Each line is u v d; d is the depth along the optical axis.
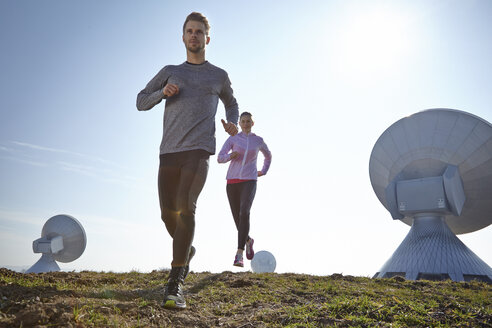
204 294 4.82
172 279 3.43
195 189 3.57
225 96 4.29
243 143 6.83
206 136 3.70
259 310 4.05
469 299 5.69
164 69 3.95
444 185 38.59
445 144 45.00
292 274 7.51
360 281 7.02
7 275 4.92
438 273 37.91
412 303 4.52
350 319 3.71
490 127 43.41
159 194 3.80
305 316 3.78
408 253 41.06
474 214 48.81
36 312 2.46
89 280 5.23
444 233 41.62
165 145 3.74
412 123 47.22
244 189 6.63
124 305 3.08
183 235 3.43
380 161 50.22
